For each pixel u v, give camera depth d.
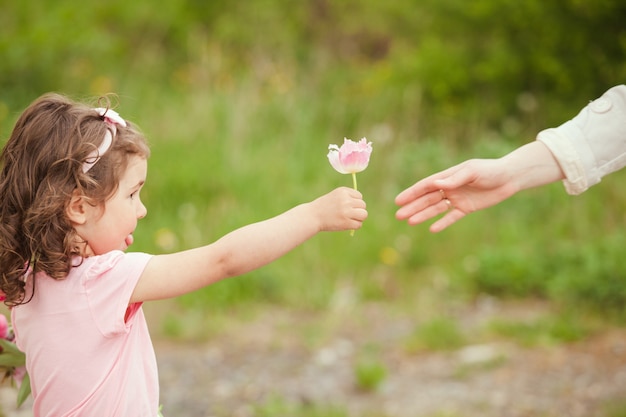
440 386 4.99
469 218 7.49
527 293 6.46
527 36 9.67
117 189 2.17
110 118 2.24
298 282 6.57
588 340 5.51
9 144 2.23
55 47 9.58
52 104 2.24
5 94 8.81
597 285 5.96
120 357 2.13
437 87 9.65
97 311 2.10
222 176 7.84
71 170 2.12
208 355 5.50
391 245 7.12
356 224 2.22
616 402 4.62
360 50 12.75
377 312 6.25
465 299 6.43
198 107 9.11
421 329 5.79
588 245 6.60
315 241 7.04
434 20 10.35
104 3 12.20
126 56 11.34
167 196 7.54
